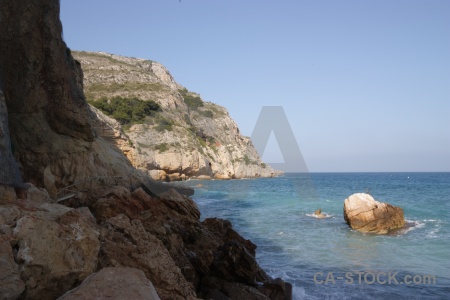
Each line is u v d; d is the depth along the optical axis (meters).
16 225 5.19
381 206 21.41
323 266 13.91
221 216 25.44
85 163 15.42
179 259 10.18
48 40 13.51
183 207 15.06
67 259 5.26
